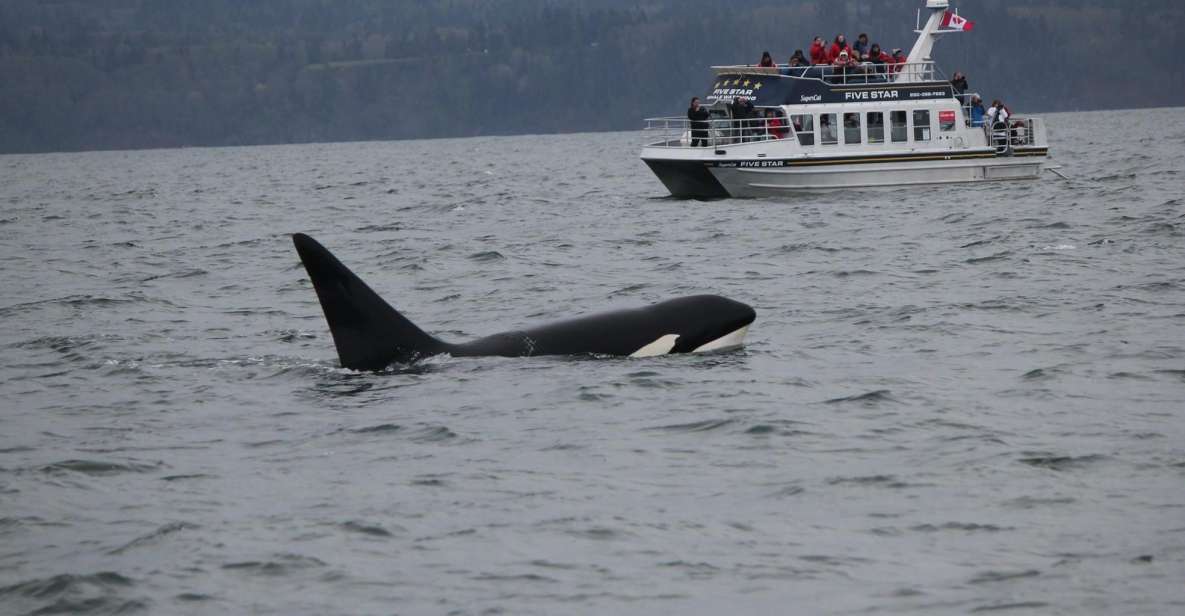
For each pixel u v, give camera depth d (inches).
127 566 1533.0
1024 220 5447.8
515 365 2480.3
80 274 4648.1
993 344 2805.1
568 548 1569.9
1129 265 3971.5
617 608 1396.4
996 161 7037.4
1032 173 7165.4
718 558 1529.3
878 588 1428.4
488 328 3250.5
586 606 1403.8
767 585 1445.6
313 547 1585.9
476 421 2148.1
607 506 1722.4
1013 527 1603.1
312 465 1939.0
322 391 2380.7
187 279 4421.8
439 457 1961.1
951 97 6919.3
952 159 6943.9
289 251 5378.9
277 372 2586.1
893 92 6835.6
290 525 1664.6
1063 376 2459.4
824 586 1438.2
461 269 4485.7
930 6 7032.5
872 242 4894.2
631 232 5674.2
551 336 2591.0
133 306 3703.3
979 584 1427.2
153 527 1663.4
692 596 1423.5
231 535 1631.4
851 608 1379.2
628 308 2689.5
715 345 2652.6
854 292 3644.2
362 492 1798.7
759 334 2947.8
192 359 2778.1
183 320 3422.7
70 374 2657.5
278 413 2251.5
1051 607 1358.3
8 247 5836.6
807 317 3193.9
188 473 1913.1
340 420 2182.6
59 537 1635.1
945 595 1402.6
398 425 2137.1
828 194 6820.9
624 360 2534.5
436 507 1727.4
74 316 3513.8
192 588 1467.8
